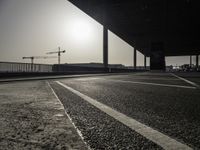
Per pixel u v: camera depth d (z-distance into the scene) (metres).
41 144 2.41
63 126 3.18
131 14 50.00
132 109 4.50
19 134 2.79
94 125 3.23
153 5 43.84
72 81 14.88
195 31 68.88
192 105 4.96
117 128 3.05
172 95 6.77
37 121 3.50
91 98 6.22
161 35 75.31
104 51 53.47
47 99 6.09
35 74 28.16
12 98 6.34
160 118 3.66
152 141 2.46
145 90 8.30
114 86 10.21
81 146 2.34
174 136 2.65
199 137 2.61
